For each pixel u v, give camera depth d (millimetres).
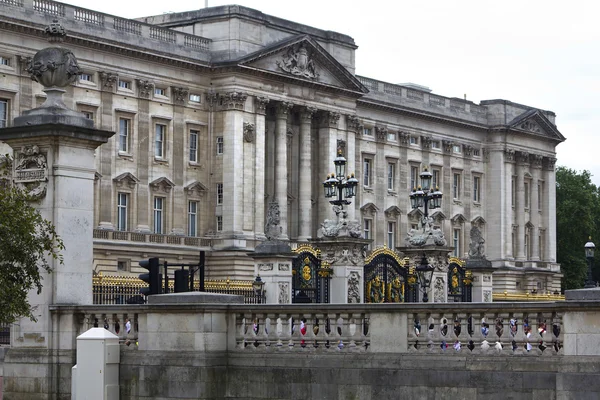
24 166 42781
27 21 116375
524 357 35719
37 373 42312
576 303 35000
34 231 41375
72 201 42500
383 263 64750
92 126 43156
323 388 38125
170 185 133000
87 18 124562
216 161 138000
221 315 39625
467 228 179000
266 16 142875
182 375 39250
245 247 136500
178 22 141375
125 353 40438
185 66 134875
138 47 128625
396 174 166875
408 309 37281
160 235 130375
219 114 138000
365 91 154875
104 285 52312
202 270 46656
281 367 38750
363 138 160875
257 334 39500
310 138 147750
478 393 36156
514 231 186250
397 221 166375
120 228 128125
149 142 131125
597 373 34656
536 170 191000
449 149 176375
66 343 42062
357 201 159000
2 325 47062
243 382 39250
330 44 153500
